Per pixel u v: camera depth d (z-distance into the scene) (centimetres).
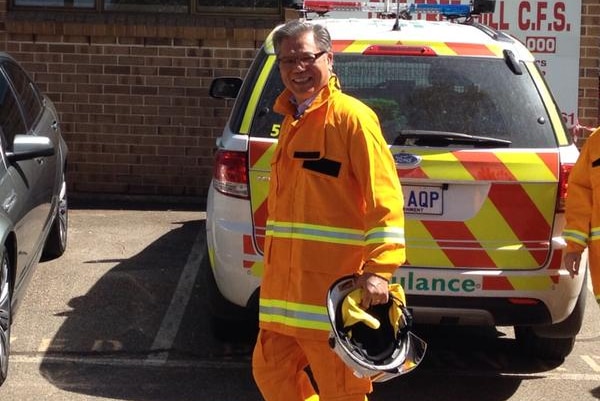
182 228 884
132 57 997
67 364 575
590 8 993
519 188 503
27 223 603
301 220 383
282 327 386
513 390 557
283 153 391
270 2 998
